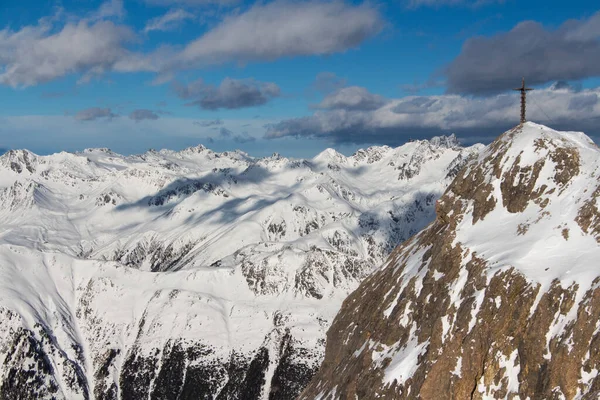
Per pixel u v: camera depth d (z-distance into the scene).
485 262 69.75
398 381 69.62
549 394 54.78
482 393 60.34
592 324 54.44
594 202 68.12
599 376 51.34
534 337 58.53
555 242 66.69
